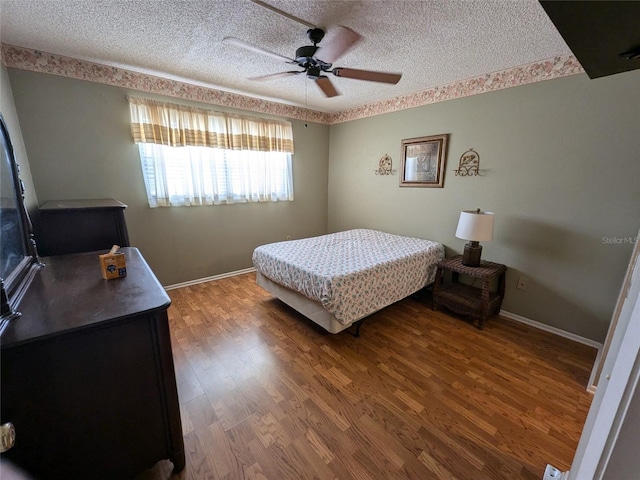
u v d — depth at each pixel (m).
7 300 0.93
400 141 3.52
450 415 1.57
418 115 3.28
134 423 1.10
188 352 2.12
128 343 1.02
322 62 1.90
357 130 4.05
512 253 2.66
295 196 4.28
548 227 2.43
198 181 3.30
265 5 1.46
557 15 0.68
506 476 1.25
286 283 2.48
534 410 1.61
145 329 1.05
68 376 0.93
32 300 1.07
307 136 4.23
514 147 2.55
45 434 0.93
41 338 0.84
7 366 0.83
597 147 2.13
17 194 1.36
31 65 2.26
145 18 1.77
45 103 2.36
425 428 1.49
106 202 2.31
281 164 4.02
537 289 2.53
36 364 0.88
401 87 3.09
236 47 2.18
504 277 2.68
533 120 2.42
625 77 1.97
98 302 1.06
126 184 2.85
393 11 1.67
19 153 2.10
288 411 1.59
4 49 2.13
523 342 2.29
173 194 3.16
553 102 2.29
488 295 2.43
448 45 2.09
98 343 0.97
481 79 2.70
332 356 2.09
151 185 2.99
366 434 1.45
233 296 3.13
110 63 2.52
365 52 2.21
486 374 1.90
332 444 1.39
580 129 2.19
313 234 4.62
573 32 0.75
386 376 1.88
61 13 1.71
